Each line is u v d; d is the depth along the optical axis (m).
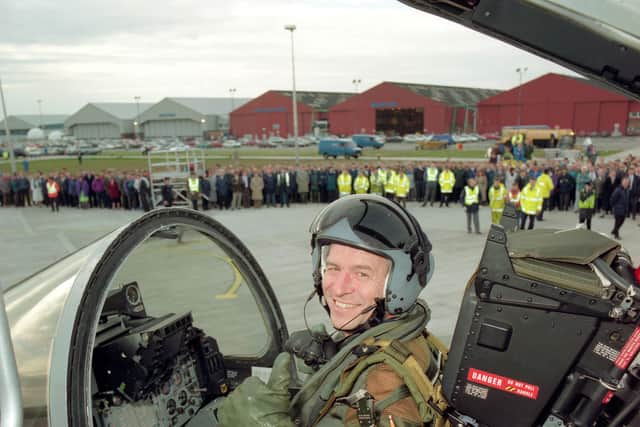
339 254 1.28
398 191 17.06
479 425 1.30
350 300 1.26
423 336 1.43
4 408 1.11
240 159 41.84
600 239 1.27
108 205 19.92
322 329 1.44
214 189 17.92
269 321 2.59
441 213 15.91
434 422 1.13
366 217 1.27
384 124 74.31
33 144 86.00
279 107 80.12
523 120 59.16
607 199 14.49
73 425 1.31
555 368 1.21
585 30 1.12
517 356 1.23
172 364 2.18
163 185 17.97
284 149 59.38
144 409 2.06
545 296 1.19
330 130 75.75
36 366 1.40
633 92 1.28
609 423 1.36
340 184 18.11
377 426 1.02
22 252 11.75
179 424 2.18
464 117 70.50
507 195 12.39
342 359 1.18
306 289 7.92
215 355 2.43
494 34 1.27
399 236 1.26
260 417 1.20
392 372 1.11
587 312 1.18
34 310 1.55
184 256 3.93
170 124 93.94
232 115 84.69
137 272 3.67
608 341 1.19
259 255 10.53
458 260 9.67
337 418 1.08
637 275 1.22
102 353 1.98
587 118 54.66
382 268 1.25
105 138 102.31
